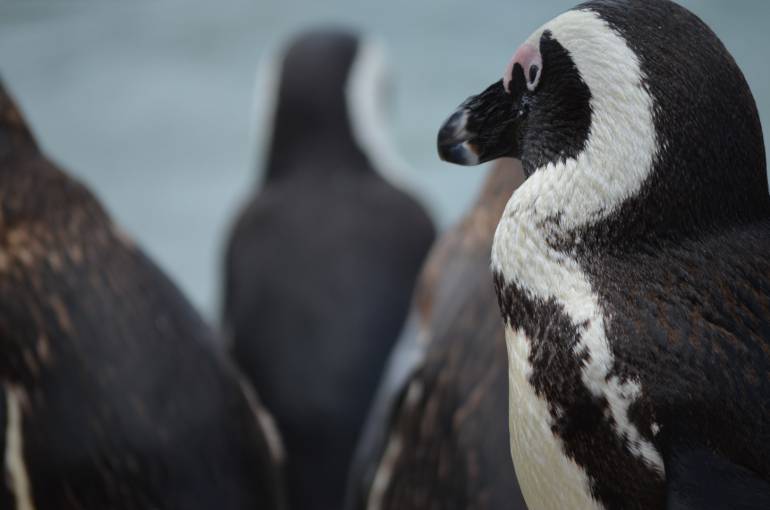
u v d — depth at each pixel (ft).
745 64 70.49
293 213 47.62
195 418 24.31
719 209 16.92
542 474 17.63
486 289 26.66
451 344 26.53
